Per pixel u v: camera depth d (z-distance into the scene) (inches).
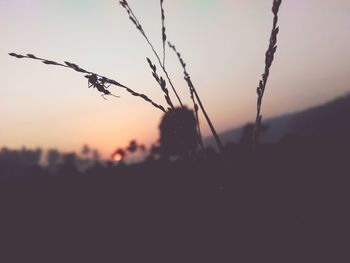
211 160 48.5
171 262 96.3
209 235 48.3
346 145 328.5
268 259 45.1
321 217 145.7
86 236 275.3
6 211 444.1
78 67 44.5
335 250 101.0
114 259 196.4
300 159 288.0
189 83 49.0
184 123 47.3
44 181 653.9
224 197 48.3
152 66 46.5
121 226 254.4
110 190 398.0
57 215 377.7
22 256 268.8
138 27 48.2
